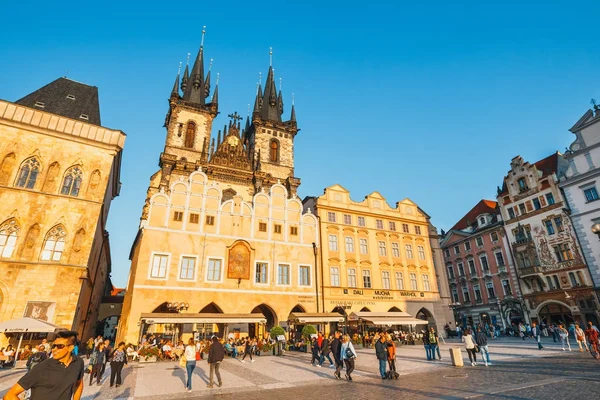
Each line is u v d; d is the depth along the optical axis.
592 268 42.09
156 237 33.56
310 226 41.66
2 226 29.59
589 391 11.10
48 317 28.75
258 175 60.38
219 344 15.76
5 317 27.50
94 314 51.12
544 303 46.53
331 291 39.72
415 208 50.84
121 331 33.84
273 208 40.25
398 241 47.09
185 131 62.16
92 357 16.59
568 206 45.66
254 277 36.28
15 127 32.34
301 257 39.53
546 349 26.23
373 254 44.44
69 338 5.05
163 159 54.88
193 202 36.31
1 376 18.62
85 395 13.77
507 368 17.44
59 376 4.70
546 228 47.94
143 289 31.41
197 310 32.69
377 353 16.28
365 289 41.75
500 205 54.94
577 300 42.84
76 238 31.98
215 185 37.97
